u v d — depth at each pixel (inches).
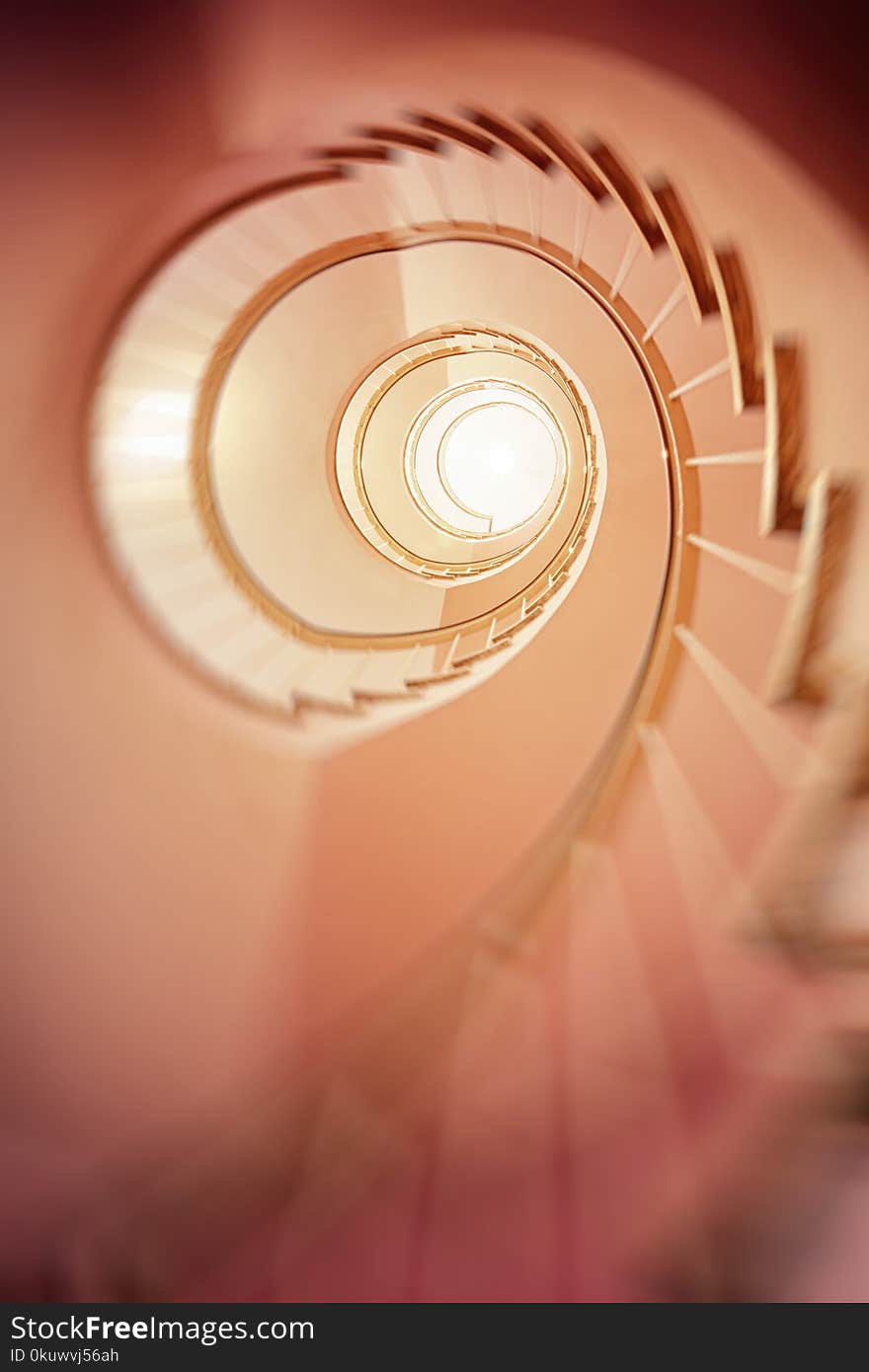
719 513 94.9
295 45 90.5
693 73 76.8
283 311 146.3
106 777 115.3
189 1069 116.3
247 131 98.3
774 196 75.4
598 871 99.8
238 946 117.6
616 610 120.9
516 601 175.5
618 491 130.5
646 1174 89.6
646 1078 91.4
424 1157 104.0
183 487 127.7
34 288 99.7
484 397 259.6
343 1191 106.4
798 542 80.7
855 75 68.3
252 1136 112.9
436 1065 106.8
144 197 101.1
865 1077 76.5
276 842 118.6
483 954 107.6
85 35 89.6
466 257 150.0
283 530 170.7
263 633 139.3
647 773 97.3
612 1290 87.7
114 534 109.4
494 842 113.5
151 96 93.3
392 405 242.2
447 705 126.2
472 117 98.3
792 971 81.2
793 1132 80.7
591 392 147.1
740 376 85.0
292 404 169.3
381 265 149.6
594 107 86.4
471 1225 98.3
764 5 71.9
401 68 91.0
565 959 101.0
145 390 115.7
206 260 113.0
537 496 288.0
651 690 99.9
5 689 111.5
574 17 81.1
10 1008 116.8
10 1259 110.7
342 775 120.6
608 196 98.0
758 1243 81.0
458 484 287.0
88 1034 117.5
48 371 103.3
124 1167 114.1
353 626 178.7
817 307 73.6
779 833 80.7
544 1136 97.0
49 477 106.2
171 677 116.0
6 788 114.0
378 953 114.3
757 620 85.2
